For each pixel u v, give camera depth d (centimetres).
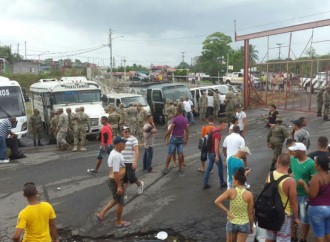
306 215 655
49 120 2045
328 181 582
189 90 2603
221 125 1009
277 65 2612
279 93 2650
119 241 771
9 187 1118
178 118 1166
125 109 1900
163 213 881
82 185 1116
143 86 2761
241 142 895
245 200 581
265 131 1914
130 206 931
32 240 541
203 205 916
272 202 568
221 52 8731
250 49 2780
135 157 922
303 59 2377
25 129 1838
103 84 4578
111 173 796
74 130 1647
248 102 2791
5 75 5988
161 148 1620
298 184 653
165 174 1183
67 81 2098
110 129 1223
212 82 5916
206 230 789
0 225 853
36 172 1281
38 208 546
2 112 1784
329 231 593
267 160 1298
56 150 1684
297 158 661
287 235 578
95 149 1677
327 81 2272
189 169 1233
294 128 940
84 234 800
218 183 1071
